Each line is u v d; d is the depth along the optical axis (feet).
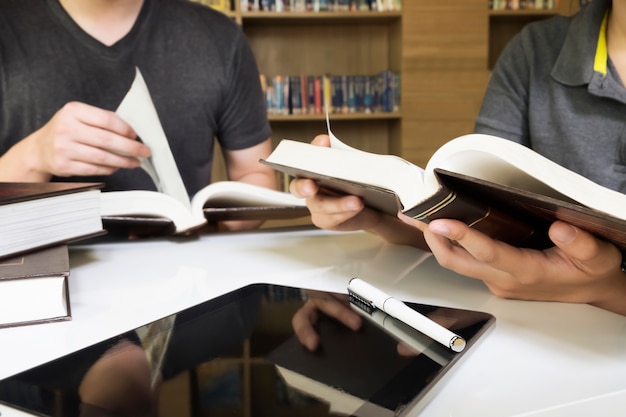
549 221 1.39
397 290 1.79
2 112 3.89
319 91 8.82
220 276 1.96
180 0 4.31
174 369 1.12
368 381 1.06
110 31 3.94
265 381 1.06
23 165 2.94
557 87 3.25
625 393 1.08
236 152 4.49
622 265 1.54
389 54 9.59
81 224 1.79
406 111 8.84
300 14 8.39
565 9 8.87
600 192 1.13
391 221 2.25
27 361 1.28
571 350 1.29
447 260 1.62
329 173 1.69
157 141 3.41
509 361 1.23
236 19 8.30
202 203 2.40
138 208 2.32
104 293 1.78
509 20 9.70
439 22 8.63
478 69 8.81
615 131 3.07
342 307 1.51
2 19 3.84
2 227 1.55
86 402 0.98
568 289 1.57
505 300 1.67
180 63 4.09
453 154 1.30
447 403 1.05
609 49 3.04
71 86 3.88
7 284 1.46
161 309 1.62
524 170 1.19
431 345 1.24
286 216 2.55
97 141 2.65
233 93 4.30
